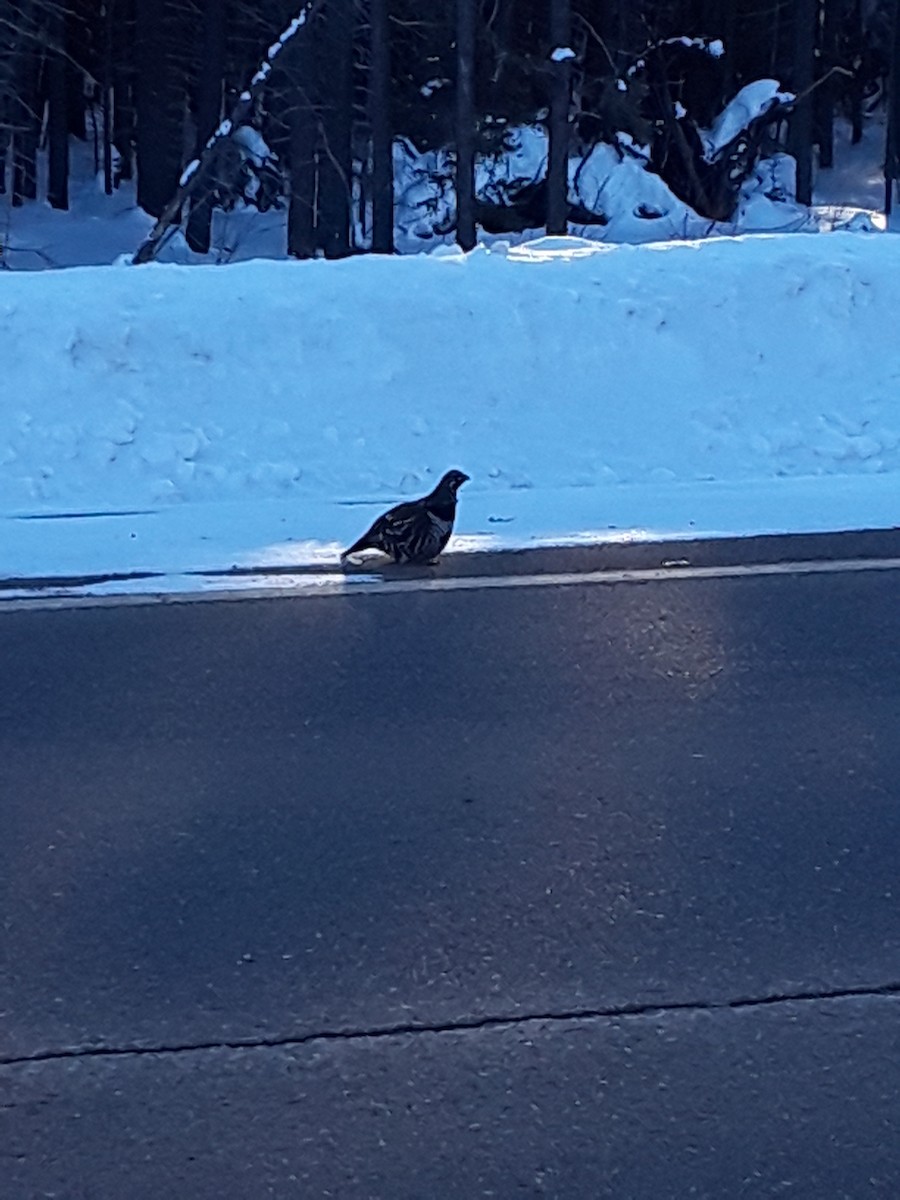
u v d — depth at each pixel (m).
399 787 5.19
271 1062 3.65
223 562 7.83
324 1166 3.28
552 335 10.96
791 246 11.96
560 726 5.73
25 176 29.45
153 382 10.35
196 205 25.14
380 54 22.48
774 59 31.20
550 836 4.81
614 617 6.93
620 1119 3.42
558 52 22.70
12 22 26.25
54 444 9.88
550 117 23.08
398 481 9.78
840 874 4.57
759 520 8.52
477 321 10.95
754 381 10.88
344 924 4.28
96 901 4.42
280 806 5.05
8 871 4.61
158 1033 3.78
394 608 7.07
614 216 25.91
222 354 10.55
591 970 4.04
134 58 30.23
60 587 7.41
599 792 5.14
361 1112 3.46
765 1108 3.46
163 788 5.20
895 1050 3.67
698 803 5.05
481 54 25.58
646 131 26.62
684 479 9.91
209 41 26.03
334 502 9.26
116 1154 3.32
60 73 28.69
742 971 4.03
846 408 10.67
